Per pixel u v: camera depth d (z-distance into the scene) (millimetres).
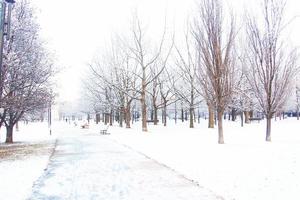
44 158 15953
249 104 38969
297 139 21625
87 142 26328
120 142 24688
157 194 8344
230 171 10492
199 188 8812
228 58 20547
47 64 23609
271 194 7645
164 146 19312
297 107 56188
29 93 22109
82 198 8148
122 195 8375
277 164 10953
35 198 8156
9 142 29062
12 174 11406
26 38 20188
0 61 12758
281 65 20781
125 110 45625
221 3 20672
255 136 24891
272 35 20672
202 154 14750
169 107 66812
